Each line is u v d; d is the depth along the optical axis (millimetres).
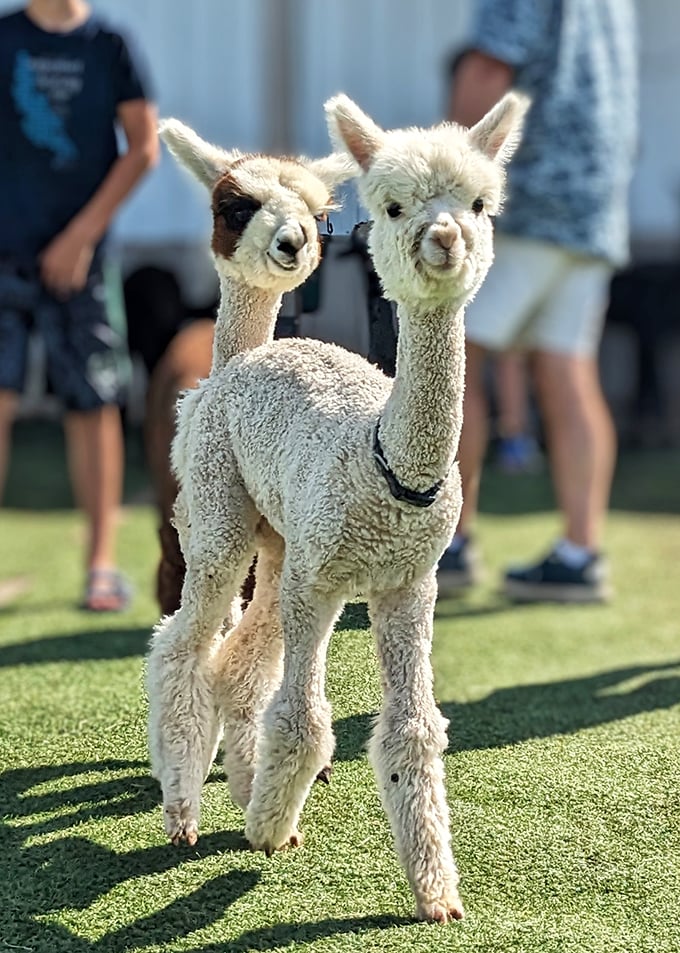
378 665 2777
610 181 5281
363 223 2973
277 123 9492
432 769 2689
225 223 2893
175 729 2932
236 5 9430
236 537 2883
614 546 6672
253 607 3039
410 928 2662
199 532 2900
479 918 2707
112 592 5359
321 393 2736
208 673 2980
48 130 5133
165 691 2947
